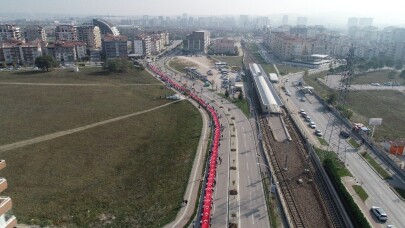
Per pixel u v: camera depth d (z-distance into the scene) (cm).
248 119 15325
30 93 18850
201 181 9612
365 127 13925
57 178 9944
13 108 16262
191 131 13638
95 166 10788
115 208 8469
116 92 19712
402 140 12281
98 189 9394
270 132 14025
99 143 12581
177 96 18662
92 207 8512
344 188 8888
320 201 8906
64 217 8044
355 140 13150
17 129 13650
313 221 8081
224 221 7775
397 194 9194
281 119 15762
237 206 8388
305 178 10112
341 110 16362
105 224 7812
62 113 15762
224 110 16525
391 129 14612
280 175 10231
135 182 9775
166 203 8562
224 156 11244
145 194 9075
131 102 17912
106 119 15175
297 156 11675
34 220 7794
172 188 9275
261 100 17212
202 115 15725
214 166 10131
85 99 18062
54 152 11669
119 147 12288
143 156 11538
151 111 16525
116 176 10169
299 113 16738
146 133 13712
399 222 8025
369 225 7325
